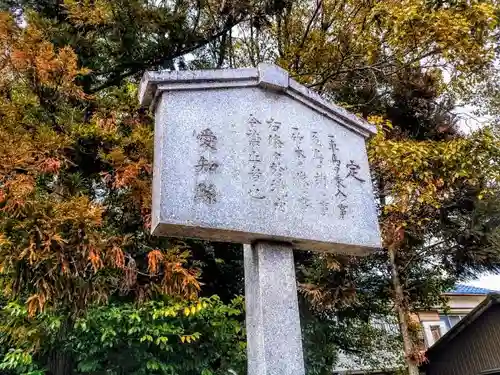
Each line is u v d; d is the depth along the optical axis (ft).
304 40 24.91
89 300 14.26
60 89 15.79
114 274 15.14
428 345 41.57
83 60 19.06
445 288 28.22
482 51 20.83
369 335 29.66
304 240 10.19
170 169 9.16
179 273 14.66
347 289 21.13
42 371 17.30
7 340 18.39
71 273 13.14
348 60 24.62
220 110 10.31
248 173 10.01
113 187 16.80
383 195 22.54
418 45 21.30
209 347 18.30
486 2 20.72
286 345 9.21
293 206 10.28
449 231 24.17
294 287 9.91
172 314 16.21
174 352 17.76
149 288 15.81
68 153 16.61
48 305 13.93
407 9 19.51
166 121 9.60
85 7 18.30
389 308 28.27
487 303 28.60
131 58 20.59
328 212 10.77
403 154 20.85
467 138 22.18
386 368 31.89
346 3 24.54
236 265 24.00
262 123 10.74
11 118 15.06
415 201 21.95
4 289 14.37
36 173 13.98
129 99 18.52
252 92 10.96
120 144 17.13
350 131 12.37
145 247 16.75
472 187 23.20
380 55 23.13
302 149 11.07
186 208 8.97
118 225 17.08
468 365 29.99
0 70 14.83
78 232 12.93
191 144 9.62
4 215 12.67
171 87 9.92
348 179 11.53
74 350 17.04
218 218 9.21
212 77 10.43
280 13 24.93
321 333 22.98
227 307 18.22
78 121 16.90
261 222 9.70
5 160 12.96
